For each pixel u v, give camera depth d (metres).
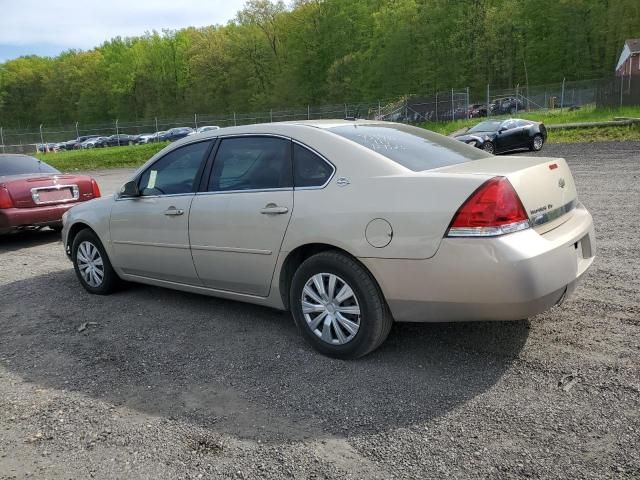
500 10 61.72
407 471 2.47
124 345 4.14
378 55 62.06
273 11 78.44
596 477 2.34
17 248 8.50
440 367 3.42
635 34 59.34
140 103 93.44
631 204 8.22
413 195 3.20
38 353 4.10
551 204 3.33
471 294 3.04
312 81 71.25
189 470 2.58
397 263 3.22
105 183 21.12
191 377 3.54
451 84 59.34
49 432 2.99
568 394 3.00
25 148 49.19
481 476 2.40
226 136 4.29
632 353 3.41
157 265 4.72
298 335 4.09
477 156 3.99
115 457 2.72
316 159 3.68
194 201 4.31
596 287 4.64
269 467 2.56
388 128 4.22
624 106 26.77
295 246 3.66
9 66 110.12
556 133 22.70
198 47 82.06
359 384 3.28
